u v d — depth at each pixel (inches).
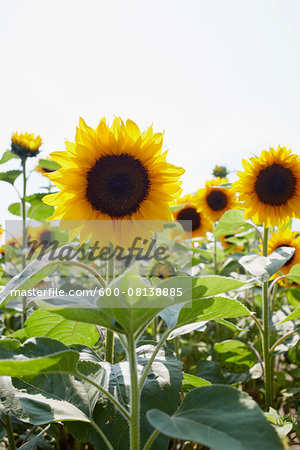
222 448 43.1
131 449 58.2
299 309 89.9
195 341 174.7
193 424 48.0
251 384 143.1
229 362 144.6
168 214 89.3
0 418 90.8
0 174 144.5
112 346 87.3
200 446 115.1
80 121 85.1
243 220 134.3
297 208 127.9
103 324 54.7
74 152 85.4
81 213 85.0
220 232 138.6
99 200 86.0
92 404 69.9
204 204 203.5
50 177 83.7
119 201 86.1
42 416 62.9
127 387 72.5
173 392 71.8
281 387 141.5
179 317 66.7
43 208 151.2
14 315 185.2
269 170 128.3
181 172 89.1
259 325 117.6
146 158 87.6
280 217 128.8
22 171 149.8
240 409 49.4
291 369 162.7
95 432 68.3
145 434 66.9
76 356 55.1
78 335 95.0
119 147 86.0
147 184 88.6
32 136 154.6
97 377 75.2
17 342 67.4
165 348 85.7
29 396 67.6
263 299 118.6
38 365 54.2
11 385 72.8
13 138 152.7
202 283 56.5
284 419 92.6
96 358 86.1
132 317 52.1
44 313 86.4
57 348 67.3
